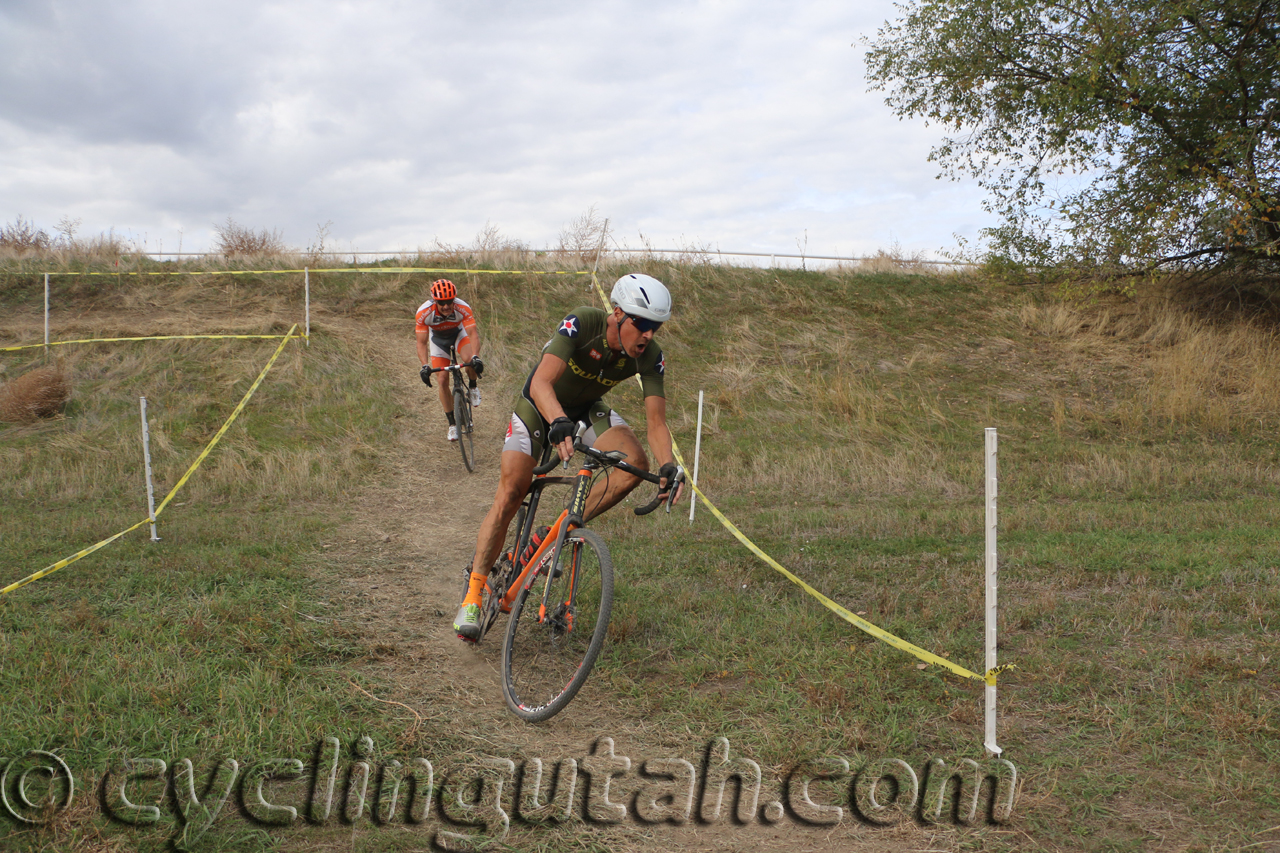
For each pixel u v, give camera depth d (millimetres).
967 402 11320
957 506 7488
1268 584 4734
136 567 5086
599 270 15070
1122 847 2428
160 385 10352
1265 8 11555
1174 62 12281
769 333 13219
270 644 3906
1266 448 9633
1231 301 13828
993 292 15180
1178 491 7938
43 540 5793
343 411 9977
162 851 2322
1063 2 12750
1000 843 2467
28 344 11375
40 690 3186
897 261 16531
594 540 3273
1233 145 11773
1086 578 5004
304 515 6891
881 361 12523
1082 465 9102
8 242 18500
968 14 13570
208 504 7270
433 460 8812
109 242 15648
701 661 3770
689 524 6613
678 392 11266
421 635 4266
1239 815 2559
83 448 8688
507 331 12852
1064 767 2881
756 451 9508
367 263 15508
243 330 12031
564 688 3225
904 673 3652
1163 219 12547
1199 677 3531
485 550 3789
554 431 3176
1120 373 12195
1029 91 13578
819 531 6461
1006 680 3584
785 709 3328
